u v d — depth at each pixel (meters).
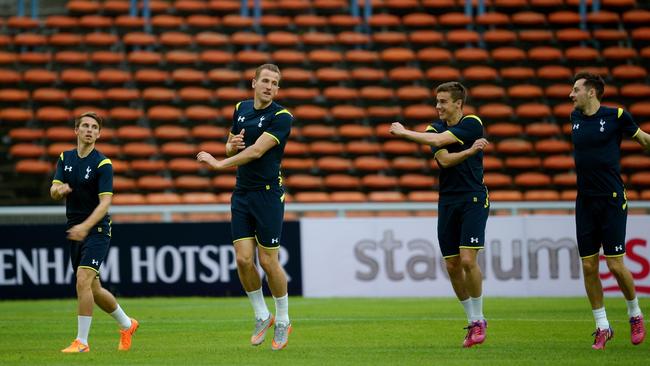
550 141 73.56
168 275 52.47
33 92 74.44
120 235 52.38
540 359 25.22
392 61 79.25
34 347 29.73
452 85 28.09
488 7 84.62
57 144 71.00
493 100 76.88
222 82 76.62
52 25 80.62
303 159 71.06
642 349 27.75
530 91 76.94
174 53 77.75
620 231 27.66
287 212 56.28
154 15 83.31
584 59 79.75
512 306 45.34
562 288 52.59
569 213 56.22
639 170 70.94
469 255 27.72
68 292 52.50
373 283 52.78
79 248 28.06
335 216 56.72
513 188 69.88
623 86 77.50
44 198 68.81
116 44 79.25
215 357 26.03
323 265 52.69
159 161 69.94
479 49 80.12
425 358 25.56
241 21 81.69
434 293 52.78
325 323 37.31
